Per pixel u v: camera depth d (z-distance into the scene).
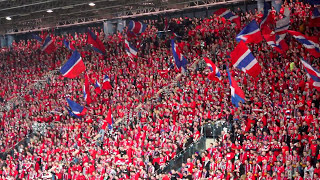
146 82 44.44
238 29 44.94
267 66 37.72
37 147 39.34
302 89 32.88
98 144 37.31
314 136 27.38
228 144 29.42
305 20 41.31
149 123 36.62
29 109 48.91
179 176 29.48
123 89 45.03
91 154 35.19
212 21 48.94
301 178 25.19
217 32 47.00
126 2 49.75
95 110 42.19
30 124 44.50
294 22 43.19
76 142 38.50
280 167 26.09
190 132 32.34
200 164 29.28
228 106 33.72
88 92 43.03
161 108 37.38
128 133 36.81
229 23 47.72
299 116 29.72
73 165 35.22
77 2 45.81
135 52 46.84
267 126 30.39
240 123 31.59
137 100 41.31
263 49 39.59
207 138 32.25
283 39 36.88
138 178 30.64
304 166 26.12
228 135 30.05
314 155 26.59
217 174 27.72
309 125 28.83
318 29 39.28
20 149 39.94
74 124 40.97
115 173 32.41
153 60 47.22
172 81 42.19
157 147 33.69
